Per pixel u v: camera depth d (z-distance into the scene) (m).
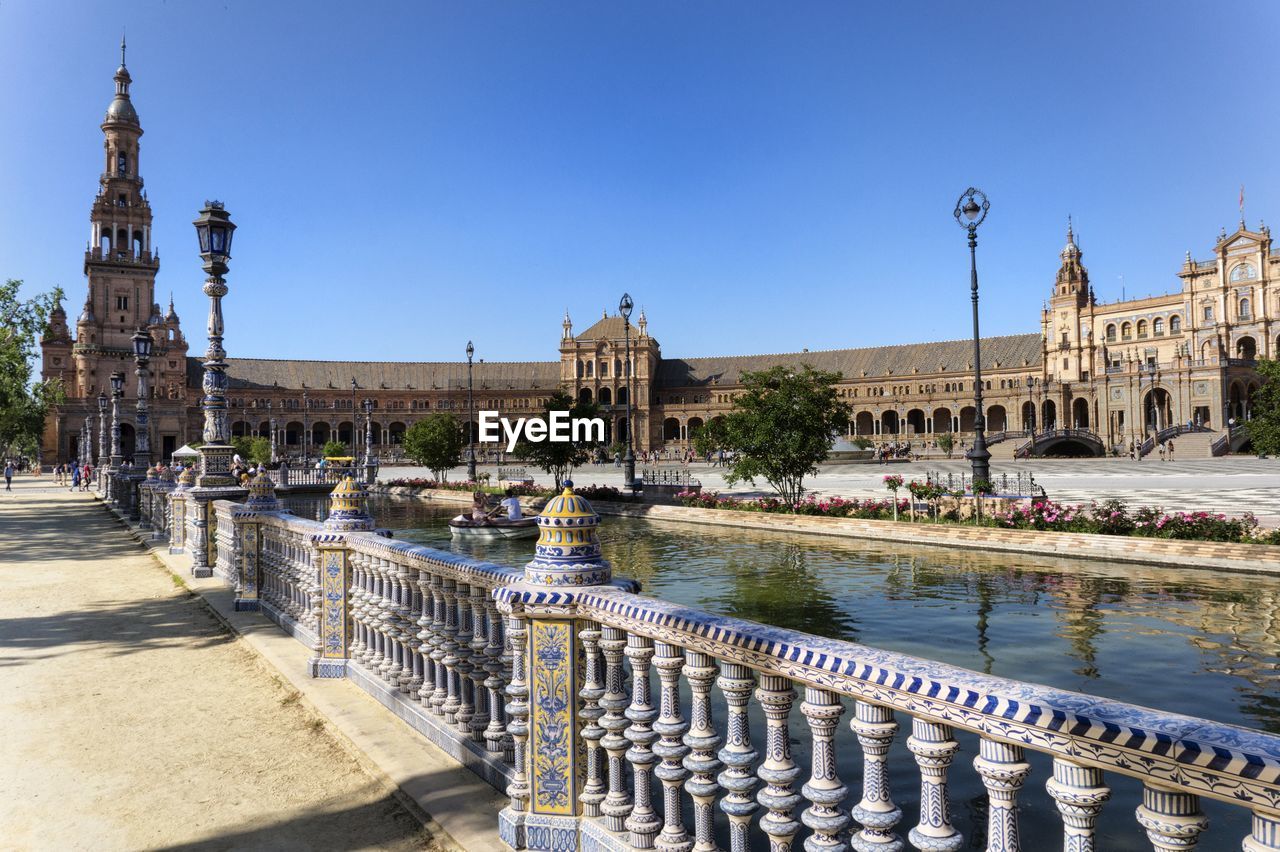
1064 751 1.86
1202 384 89.62
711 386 137.38
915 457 82.12
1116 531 17.56
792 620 11.77
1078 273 113.38
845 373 130.75
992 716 1.99
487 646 4.69
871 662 2.34
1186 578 14.32
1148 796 1.77
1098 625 10.94
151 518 21.89
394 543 6.04
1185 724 1.70
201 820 4.41
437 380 138.75
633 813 3.46
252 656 8.07
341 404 129.62
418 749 5.28
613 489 33.47
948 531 19.17
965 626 11.06
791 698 2.77
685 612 3.14
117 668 7.62
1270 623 10.90
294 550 8.85
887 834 2.40
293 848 4.08
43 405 68.56
